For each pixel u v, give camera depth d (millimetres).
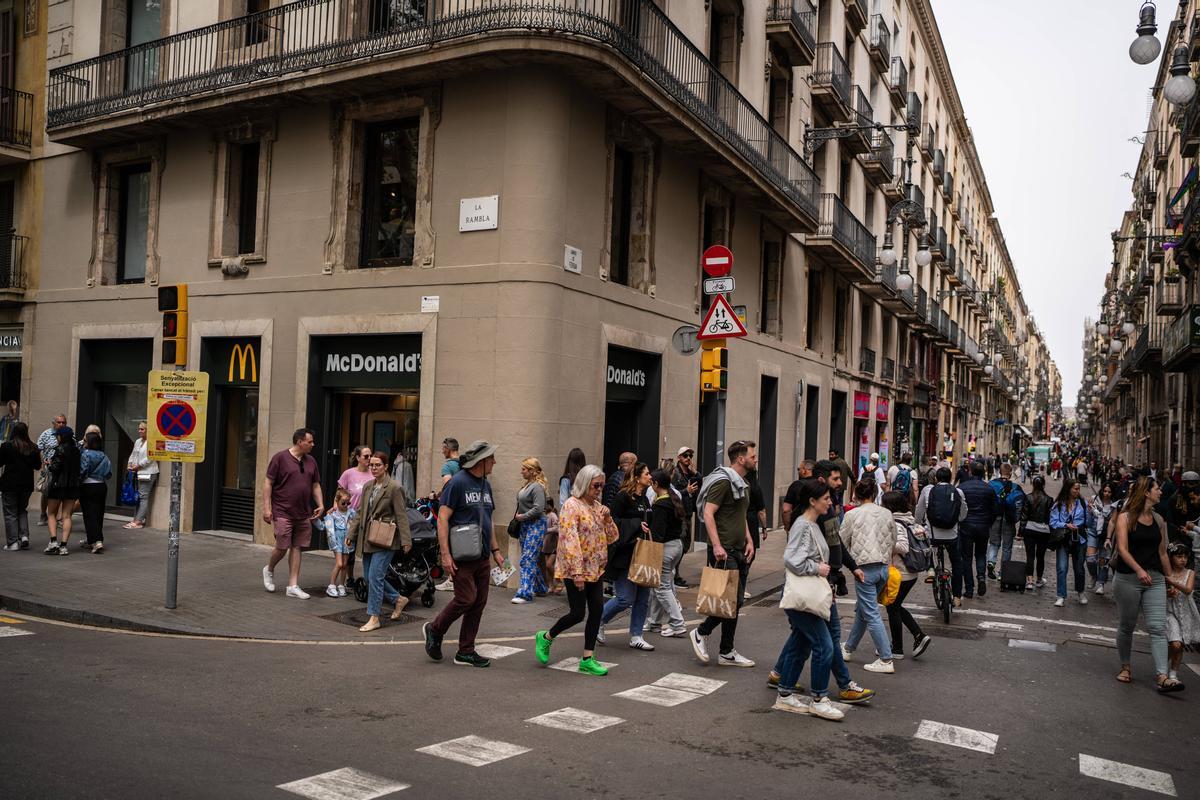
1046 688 7527
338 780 4742
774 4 19078
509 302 11625
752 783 5020
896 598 8375
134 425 15828
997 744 5949
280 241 13672
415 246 12508
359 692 6570
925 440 41500
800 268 22016
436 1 12156
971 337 54344
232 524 14422
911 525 8492
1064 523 12203
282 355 13578
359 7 12695
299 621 8992
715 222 17094
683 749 5562
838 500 8703
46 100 16750
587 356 12516
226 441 14648
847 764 5430
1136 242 44062
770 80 19625
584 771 5086
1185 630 7668
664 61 13398
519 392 11562
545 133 11633
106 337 15672
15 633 8094
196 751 5090
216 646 7957
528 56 11242
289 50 13281
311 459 10422
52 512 12172
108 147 15773
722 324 11227
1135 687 7734
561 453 11977
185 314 9359
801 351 21969
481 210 11906
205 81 13695
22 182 17172
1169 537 9195
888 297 30375
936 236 38656
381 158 13281
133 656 7387
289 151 13625
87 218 16109
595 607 7527
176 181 14875
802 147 21406
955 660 8469
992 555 14539
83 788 4418
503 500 11570
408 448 12828
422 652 8031
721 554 7918
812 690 6453
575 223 12195
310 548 13359
